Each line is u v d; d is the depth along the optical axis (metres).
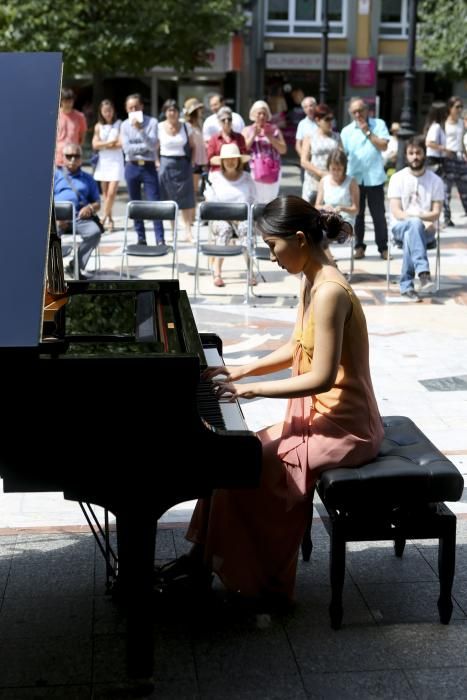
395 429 5.19
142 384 3.87
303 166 14.59
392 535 4.57
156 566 5.23
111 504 4.02
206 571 4.90
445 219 18.23
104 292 5.46
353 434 4.65
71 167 12.60
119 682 4.22
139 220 13.96
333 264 4.66
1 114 4.19
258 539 4.74
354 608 4.88
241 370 4.87
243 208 12.18
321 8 38.66
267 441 4.86
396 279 13.33
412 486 4.53
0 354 3.56
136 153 15.48
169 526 5.82
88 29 22.75
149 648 4.14
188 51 24.45
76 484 3.95
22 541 5.61
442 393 8.35
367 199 14.61
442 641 4.59
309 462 4.63
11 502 6.16
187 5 23.53
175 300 5.41
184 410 3.93
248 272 11.96
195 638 4.61
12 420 3.82
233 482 4.03
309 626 4.72
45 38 22.12
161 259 14.59
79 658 4.44
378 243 14.78
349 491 4.50
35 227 3.83
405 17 39.12
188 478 4.00
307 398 4.74
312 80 39.56
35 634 4.64
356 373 4.66
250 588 4.75
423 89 40.88
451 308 11.63
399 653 4.48
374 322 10.90
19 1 22.19
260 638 4.61
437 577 5.22
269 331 10.51
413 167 12.16
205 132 17.75
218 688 4.23
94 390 3.85
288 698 4.16
